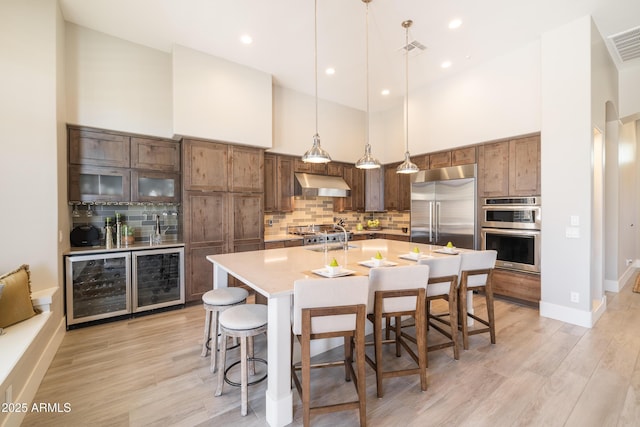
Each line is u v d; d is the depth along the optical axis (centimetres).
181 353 257
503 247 391
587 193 304
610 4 282
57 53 275
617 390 201
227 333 187
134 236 381
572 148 313
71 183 318
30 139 256
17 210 250
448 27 320
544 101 333
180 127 360
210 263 392
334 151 552
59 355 252
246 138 412
